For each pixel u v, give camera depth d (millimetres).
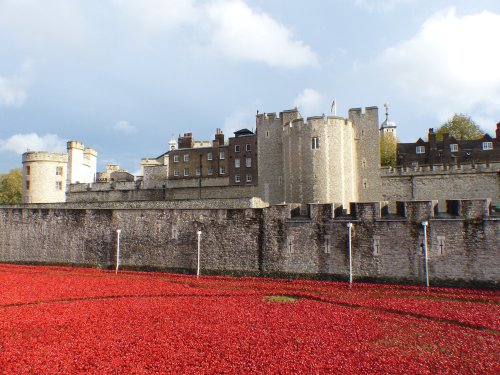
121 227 38531
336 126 48062
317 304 22812
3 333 17938
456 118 78312
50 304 23172
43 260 41719
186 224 35875
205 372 13633
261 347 15844
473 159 59375
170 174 73062
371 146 52125
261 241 32906
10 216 44125
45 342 16734
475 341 16562
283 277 31672
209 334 17453
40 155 61344
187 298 24688
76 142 82125
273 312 20984
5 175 90562
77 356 15164
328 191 47062
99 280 31094
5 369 13984
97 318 20094
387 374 13391
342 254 30016
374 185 51688
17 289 27344
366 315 20359
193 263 35156
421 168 49938
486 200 26375
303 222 31578
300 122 48656
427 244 27516
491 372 13562
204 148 71312
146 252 37156
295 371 13625
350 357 14828
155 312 21172
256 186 56719
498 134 62969
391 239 28625
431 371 13664
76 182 76438
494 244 25891
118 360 14703
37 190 61031
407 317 19969
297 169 48688
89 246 39781
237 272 33312
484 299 23172
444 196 48625
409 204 28344
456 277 26594
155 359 14773
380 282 28594
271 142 56438
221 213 34656
